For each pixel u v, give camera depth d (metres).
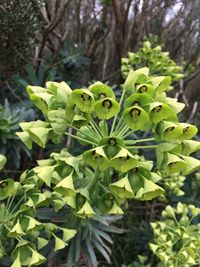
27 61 0.37
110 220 0.25
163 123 0.17
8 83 0.38
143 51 0.34
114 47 0.44
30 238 0.20
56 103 0.18
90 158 0.17
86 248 0.22
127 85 0.19
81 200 0.19
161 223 0.28
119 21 0.40
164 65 0.34
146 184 0.17
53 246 0.22
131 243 0.34
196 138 0.38
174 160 0.17
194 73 0.46
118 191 0.18
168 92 0.45
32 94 0.18
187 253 0.26
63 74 0.41
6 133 0.29
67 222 0.22
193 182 0.35
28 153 0.30
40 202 0.19
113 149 0.17
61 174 0.18
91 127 0.19
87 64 0.42
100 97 0.18
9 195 0.20
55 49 0.40
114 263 0.34
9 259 0.22
